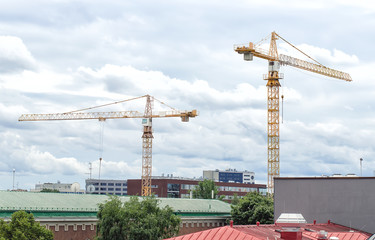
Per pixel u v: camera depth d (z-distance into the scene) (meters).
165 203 158.25
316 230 91.12
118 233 114.94
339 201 105.44
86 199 136.38
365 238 81.69
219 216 163.12
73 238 122.38
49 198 129.12
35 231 102.19
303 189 108.19
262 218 157.00
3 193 122.88
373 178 103.44
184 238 72.25
